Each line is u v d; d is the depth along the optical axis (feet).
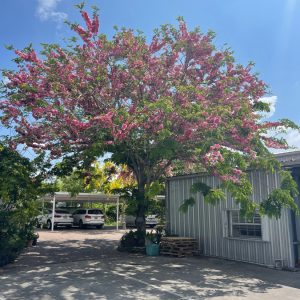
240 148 35.14
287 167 35.88
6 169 38.19
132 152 43.42
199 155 35.24
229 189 30.53
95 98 38.78
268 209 30.94
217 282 29.01
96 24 38.42
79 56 38.55
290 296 24.84
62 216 92.07
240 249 40.09
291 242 35.22
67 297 23.85
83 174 55.47
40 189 45.37
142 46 40.09
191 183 46.88
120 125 34.06
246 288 27.04
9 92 37.73
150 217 98.63
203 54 42.88
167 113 32.94
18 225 40.50
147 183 47.34
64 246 52.65
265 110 42.65
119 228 96.58
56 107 35.01
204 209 45.01
